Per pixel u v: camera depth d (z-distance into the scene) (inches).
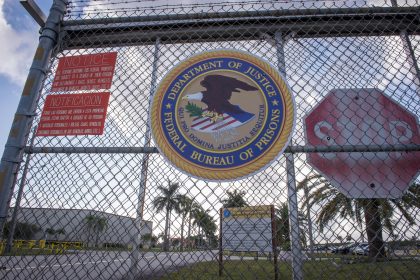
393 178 71.7
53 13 91.7
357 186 71.7
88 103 83.0
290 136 70.8
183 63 79.3
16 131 80.3
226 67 77.8
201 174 70.6
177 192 72.7
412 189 70.6
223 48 79.5
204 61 78.9
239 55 78.5
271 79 75.5
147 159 76.4
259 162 70.1
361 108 75.7
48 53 88.7
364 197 70.9
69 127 81.3
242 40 87.2
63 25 92.0
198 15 86.8
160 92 77.4
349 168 72.7
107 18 89.9
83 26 91.7
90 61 87.4
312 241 69.4
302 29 85.4
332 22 85.4
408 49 81.2
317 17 85.6
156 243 72.1
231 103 74.7
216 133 72.8
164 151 73.0
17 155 79.1
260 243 69.0
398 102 76.0
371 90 77.2
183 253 71.2
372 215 70.1
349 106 76.2
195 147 72.4
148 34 90.4
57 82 86.6
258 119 72.9
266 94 74.6
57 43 90.8
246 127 72.7
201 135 73.0
